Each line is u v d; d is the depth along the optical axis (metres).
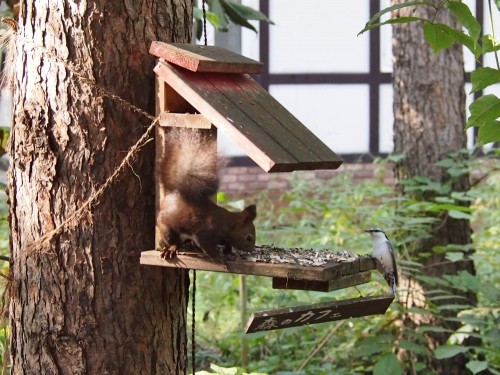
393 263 6.79
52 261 5.53
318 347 9.98
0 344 6.92
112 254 5.52
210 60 5.36
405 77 10.65
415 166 10.59
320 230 13.54
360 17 19.44
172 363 5.81
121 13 5.52
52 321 5.55
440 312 10.12
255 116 5.36
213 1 9.73
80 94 5.47
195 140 5.42
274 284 5.34
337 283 5.23
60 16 5.48
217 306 12.03
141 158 5.56
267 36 19.23
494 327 8.82
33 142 5.54
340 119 19.58
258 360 10.78
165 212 5.40
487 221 15.46
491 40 5.41
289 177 18.34
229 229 5.45
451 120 10.55
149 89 5.59
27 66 5.60
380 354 10.24
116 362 5.56
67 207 5.50
